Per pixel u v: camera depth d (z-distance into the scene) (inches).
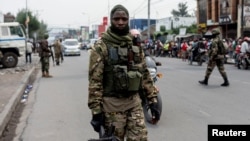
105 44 139.9
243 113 313.1
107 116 142.2
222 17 1464.1
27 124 294.8
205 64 965.2
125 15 138.8
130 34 143.3
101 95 139.9
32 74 726.5
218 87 478.3
